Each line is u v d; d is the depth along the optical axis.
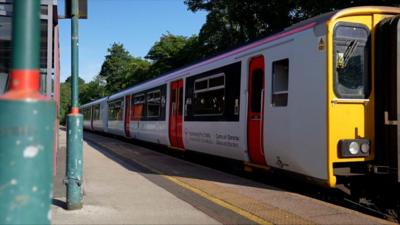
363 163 8.29
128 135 26.58
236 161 12.14
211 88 13.38
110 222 6.82
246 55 11.12
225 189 9.72
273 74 9.83
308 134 8.50
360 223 6.86
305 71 8.64
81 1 7.55
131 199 8.55
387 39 8.13
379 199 8.68
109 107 33.78
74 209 7.57
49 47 10.97
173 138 17.16
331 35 8.11
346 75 8.16
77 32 7.51
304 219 7.07
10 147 3.16
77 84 7.50
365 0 14.67
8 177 3.16
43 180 3.25
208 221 6.94
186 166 13.95
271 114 9.79
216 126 12.80
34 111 3.20
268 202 8.35
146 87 22.08
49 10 10.96
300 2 17.70
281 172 9.84
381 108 8.18
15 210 3.15
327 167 8.02
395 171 7.80
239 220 7.01
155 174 12.04
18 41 3.29
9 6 10.68
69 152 7.55
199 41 31.23
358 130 8.15
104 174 11.93
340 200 8.97
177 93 16.77
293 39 9.09
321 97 8.17
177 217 7.18
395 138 7.81
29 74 3.29
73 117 7.54
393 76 7.89
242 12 21.47
